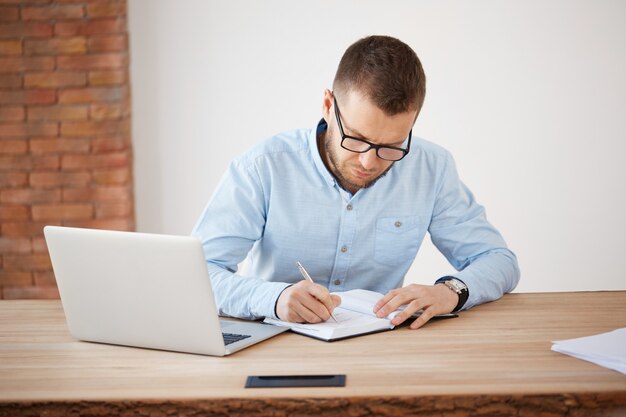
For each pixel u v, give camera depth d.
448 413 1.21
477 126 3.61
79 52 3.51
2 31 3.50
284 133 2.01
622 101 3.60
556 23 3.55
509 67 3.58
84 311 1.54
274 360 1.41
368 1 3.55
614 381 1.28
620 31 3.56
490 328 1.62
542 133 3.61
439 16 3.55
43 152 3.56
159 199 3.65
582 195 3.65
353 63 1.65
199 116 3.61
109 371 1.37
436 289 1.70
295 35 3.57
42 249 3.61
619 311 1.76
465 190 2.11
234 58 3.58
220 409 1.22
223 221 1.90
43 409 1.22
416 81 1.64
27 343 1.56
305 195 1.95
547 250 3.66
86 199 3.58
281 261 1.99
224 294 1.71
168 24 3.55
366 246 1.99
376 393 1.22
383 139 1.65
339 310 1.71
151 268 1.45
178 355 1.46
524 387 1.25
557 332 1.59
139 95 3.59
